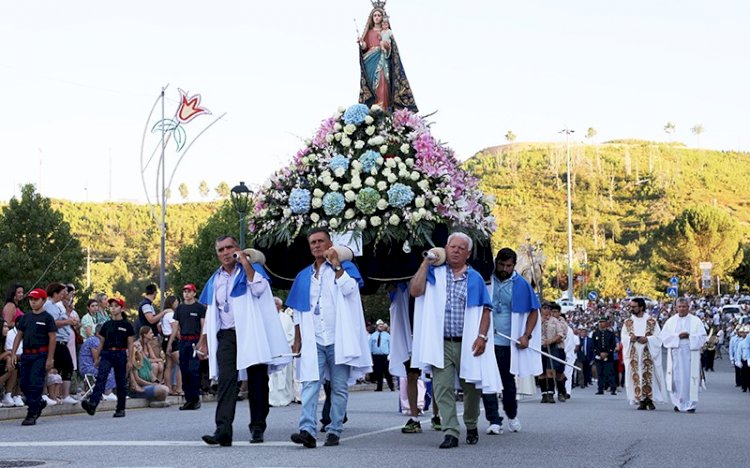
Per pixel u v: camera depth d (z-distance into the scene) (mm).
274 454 9953
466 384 11297
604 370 29422
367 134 12633
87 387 19859
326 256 10953
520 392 22625
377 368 31625
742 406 21250
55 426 14430
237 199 24922
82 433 12898
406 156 12406
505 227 174000
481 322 10852
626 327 19812
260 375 11203
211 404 20922
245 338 10820
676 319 19234
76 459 9562
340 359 10805
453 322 10867
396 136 12555
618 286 123875
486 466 9047
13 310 17188
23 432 13297
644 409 19500
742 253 117062
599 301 73250
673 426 14297
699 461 9594
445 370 10867
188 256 56062
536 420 15477
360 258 12273
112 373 20047
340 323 10852
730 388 33250
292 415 17203
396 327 12625
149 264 124875
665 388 19469
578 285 117125
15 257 47156
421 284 10906
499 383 10945
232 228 55125
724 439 12008
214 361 11000
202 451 10250
